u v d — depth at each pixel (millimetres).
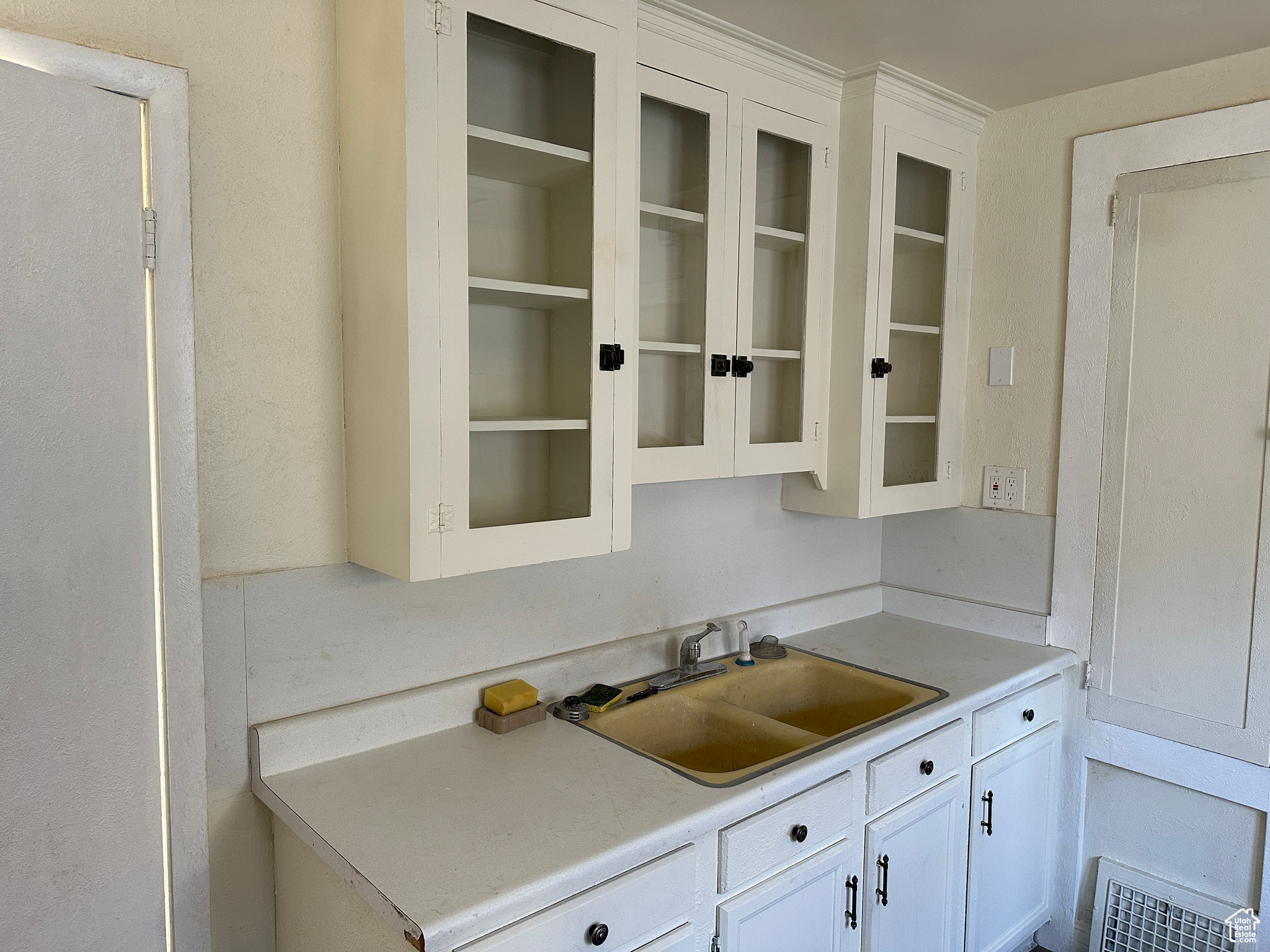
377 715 1635
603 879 1261
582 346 1576
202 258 1405
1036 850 2336
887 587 2779
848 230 2170
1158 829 2248
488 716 1744
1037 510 2432
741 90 1909
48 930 1252
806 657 2279
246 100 1430
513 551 1502
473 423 1441
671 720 1957
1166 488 2166
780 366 2127
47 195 1183
